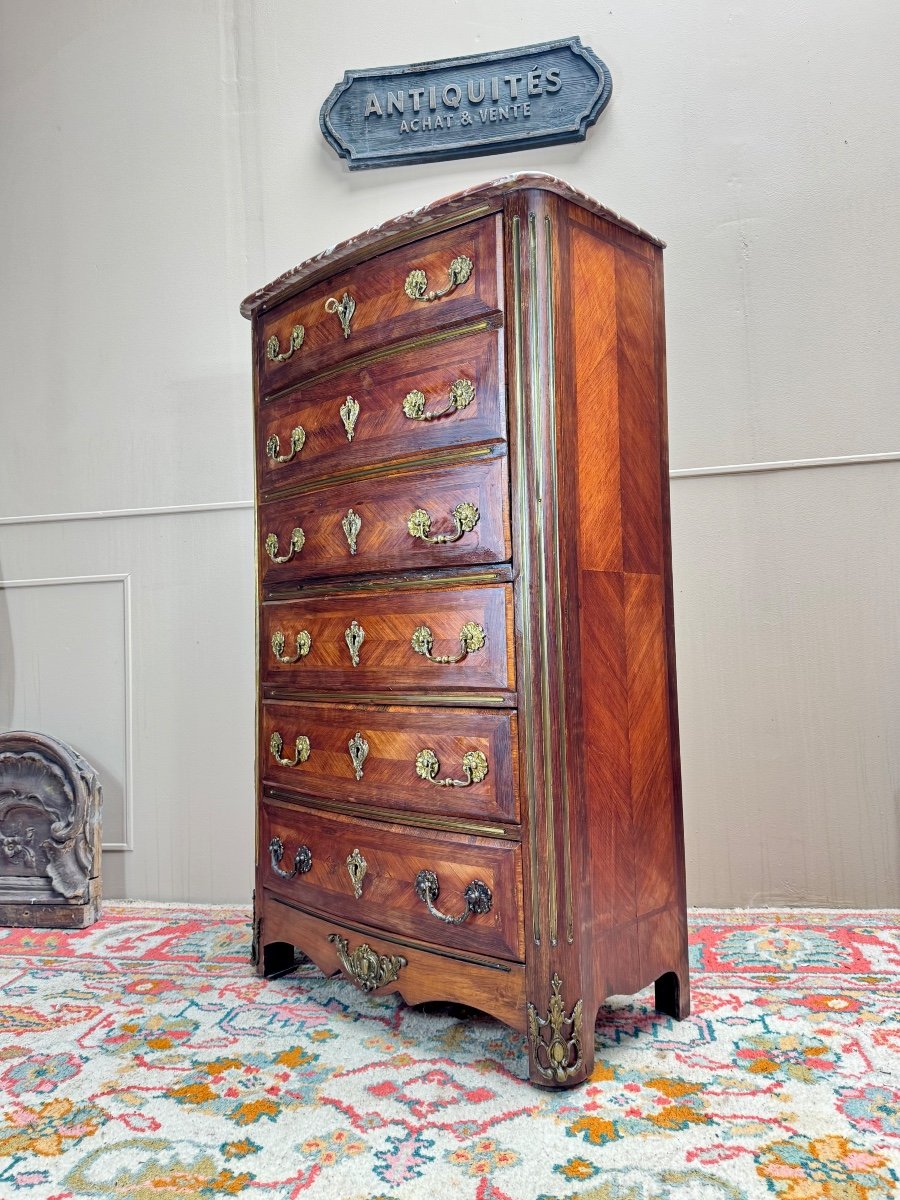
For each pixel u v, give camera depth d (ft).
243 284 9.22
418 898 5.47
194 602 9.16
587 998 4.95
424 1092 4.87
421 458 5.54
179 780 9.11
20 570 9.57
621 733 5.44
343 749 6.06
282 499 6.78
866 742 7.88
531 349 4.99
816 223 8.07
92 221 9.57
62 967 7.13
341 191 9.03
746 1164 4.06
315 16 9.12
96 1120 4.62
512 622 5.04
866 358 7.95
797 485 8.04
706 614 8.18
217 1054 5.42
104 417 9.48
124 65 9.56
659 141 8.36
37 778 8.41
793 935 7.26
